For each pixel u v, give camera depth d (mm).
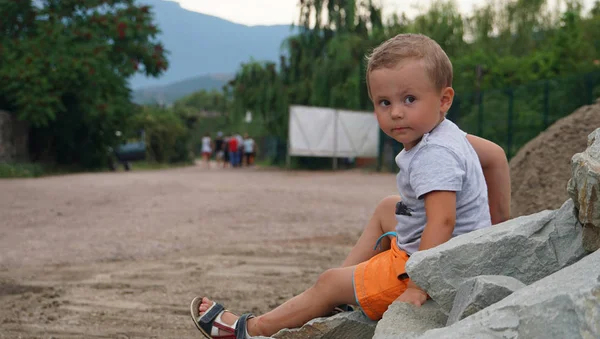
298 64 27891
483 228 2488
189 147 49625
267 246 7113
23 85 22578
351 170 25719
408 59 2641
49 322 4043
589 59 20094
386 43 2781
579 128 7707
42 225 8719
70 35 24453
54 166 25734
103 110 24500
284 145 31766
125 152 29734
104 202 11711
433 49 2689
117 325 3965
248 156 33969
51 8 25812
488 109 17688
